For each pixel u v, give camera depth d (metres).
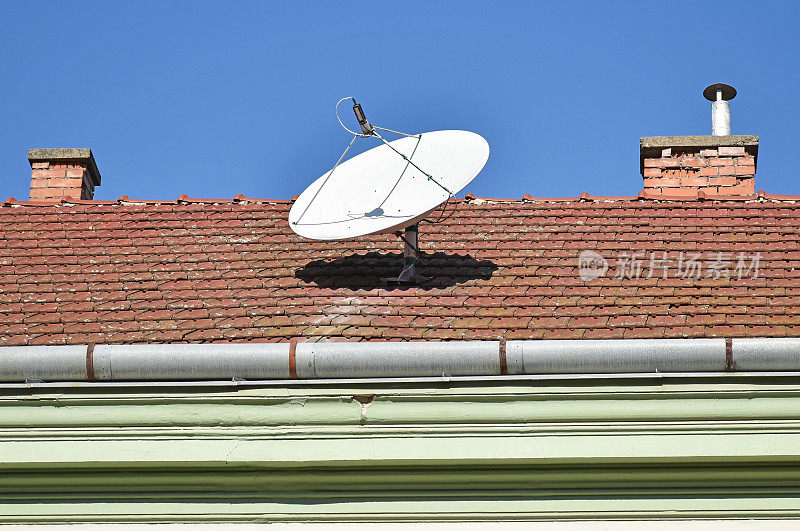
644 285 29.59
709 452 24.38
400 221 29.45
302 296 29.59
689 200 34.81
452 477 25.00
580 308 28.27
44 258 32.69
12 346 26.38
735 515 24.66
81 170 40.34
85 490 25.55
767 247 31.73
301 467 25.06
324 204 31.33
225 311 28.92
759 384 24.56
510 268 30.88
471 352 24.73
